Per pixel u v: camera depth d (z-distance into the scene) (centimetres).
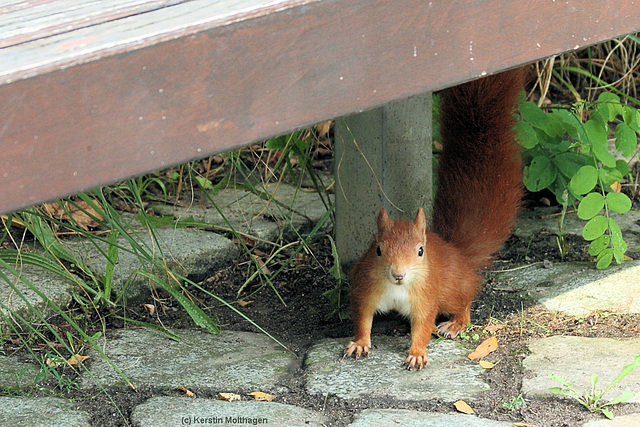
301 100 192
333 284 493
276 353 405
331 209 502
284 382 373
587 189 471
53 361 380
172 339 421
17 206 163
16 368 384
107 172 171
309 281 499
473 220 457
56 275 472
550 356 381
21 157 162
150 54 170
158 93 173
